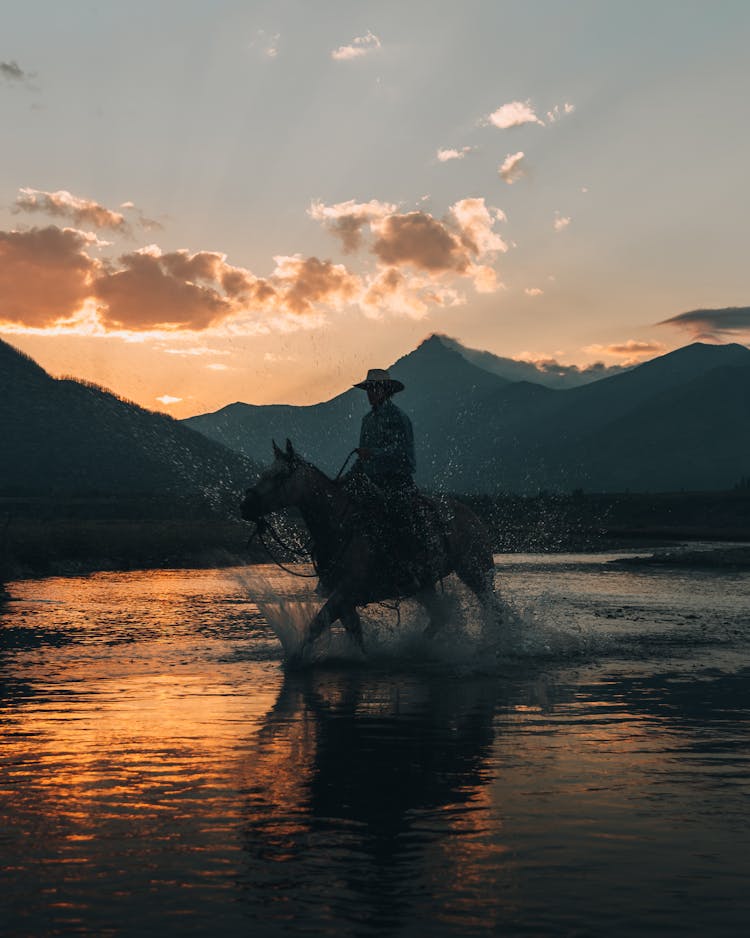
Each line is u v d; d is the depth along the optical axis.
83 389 140.75
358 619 10.69
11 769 5.78
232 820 4.78
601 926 3.54
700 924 3.56
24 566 26.42
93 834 4.57
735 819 4.80
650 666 10.06
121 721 7.19
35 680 9.06
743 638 12.30
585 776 5.62
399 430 11.08
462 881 3.97
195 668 9.83
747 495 102.06
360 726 7.02
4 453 118.44
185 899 3.79
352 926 3.54
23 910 3.68
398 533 10.70
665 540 57.62
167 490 71.75
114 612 15.53
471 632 11.51
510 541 43.84
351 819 4.79
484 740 6.58
